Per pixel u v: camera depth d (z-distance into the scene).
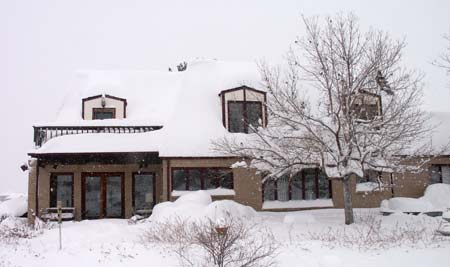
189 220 15.00
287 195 21.22
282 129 16.78
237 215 16.38
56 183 21.48
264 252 9.74
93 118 23.52
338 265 9.18
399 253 10.18
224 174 20.52
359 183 21.86
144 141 21.02
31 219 20.03
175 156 20.17
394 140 15.07
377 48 15.52
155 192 22.11
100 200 21.67
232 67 24.28
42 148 20.02
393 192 21.78
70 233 14.24
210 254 9.80
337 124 15.17
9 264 10.10
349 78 15.24
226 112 21.95
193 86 23.64
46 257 10.69
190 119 21.89
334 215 18.83
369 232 12.32
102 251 11.05
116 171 21.97
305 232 14.00
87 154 19.95
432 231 13.45
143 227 15.29
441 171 22.28
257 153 16.66
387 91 15.88
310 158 15.92
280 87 18.34
